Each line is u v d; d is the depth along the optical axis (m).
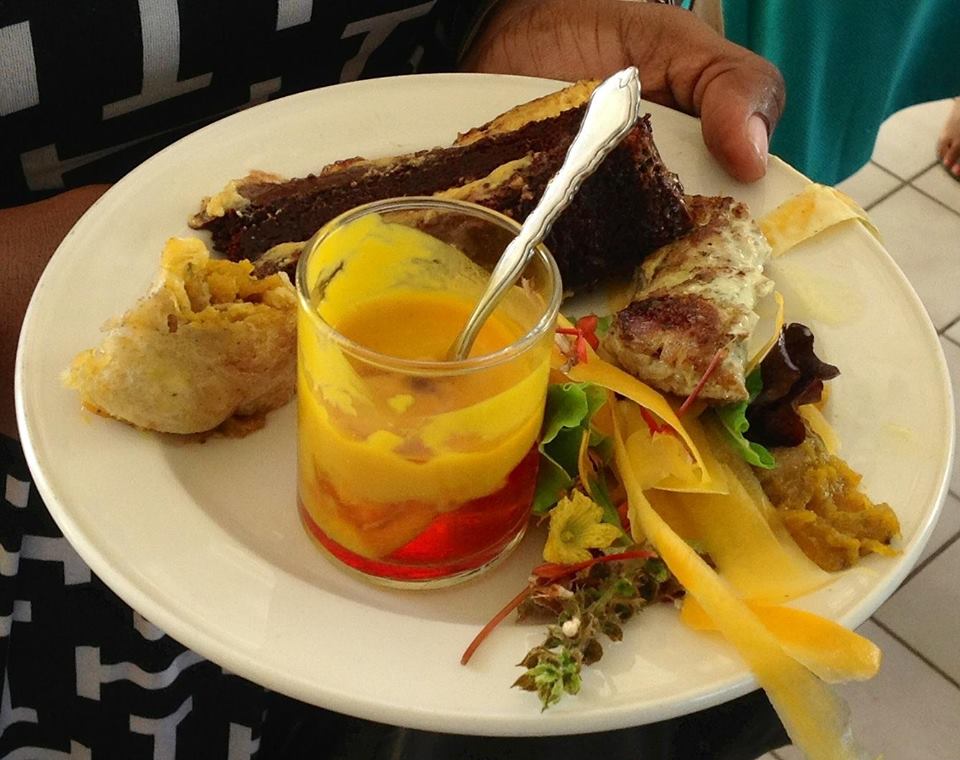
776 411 0.69
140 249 0.78
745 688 0.54
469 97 0.95
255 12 0.90
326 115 0.91
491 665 0.55
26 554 0.82
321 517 0.61
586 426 0.66
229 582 0.58
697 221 0.84
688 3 1.35
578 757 0.80
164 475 0.64
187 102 0.95
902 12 1.38
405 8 1.01
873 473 0.69
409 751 0.82
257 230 0.82
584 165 0.61
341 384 0.55
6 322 0.79
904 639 1.44
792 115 1.44
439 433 0.56
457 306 0.66
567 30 1.07
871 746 1.32
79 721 0.97
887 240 2.07
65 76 0.84
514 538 0.64
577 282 0.85
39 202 0.88
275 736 1.04
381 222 0.62
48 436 0.63
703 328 0.71
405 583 0.61
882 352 0.77
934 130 2.31
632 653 0.55
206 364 0.66
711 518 0.65
